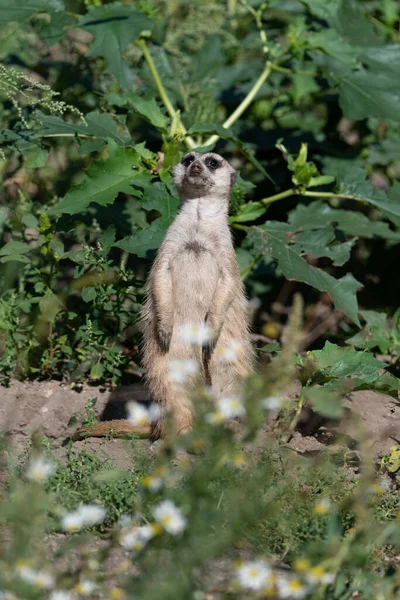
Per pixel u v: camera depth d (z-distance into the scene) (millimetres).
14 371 9656
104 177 9852
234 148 12609
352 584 5520
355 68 11547
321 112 13633
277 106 13516
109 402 9414
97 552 5688
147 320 9227
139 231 9742
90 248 9711
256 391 5555
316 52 12289
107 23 10750
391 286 13391
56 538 6031
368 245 13492
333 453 7699
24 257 9523
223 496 5852
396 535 6109
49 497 5875
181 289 9094
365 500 6379
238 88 13445
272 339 11469
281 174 12727
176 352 8898
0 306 9641
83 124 10617
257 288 12508
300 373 8438
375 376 8414
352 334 11727
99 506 6320
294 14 13930
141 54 12828
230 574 5520
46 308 9422
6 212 10555
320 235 10406
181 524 5191
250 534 5797
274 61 11750
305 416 9094
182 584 4941
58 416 9141
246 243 11562
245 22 14305
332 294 9922
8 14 10734
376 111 11281
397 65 11664
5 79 10086
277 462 7062
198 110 12031
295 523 6156
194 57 13445
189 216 9250
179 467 6492
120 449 8000
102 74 12844
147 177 10000
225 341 9070
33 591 4891
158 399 8875
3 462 6918
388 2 14156
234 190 10648
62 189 12164
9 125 10969
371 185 11070
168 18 13867
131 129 12203
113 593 5059
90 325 9586
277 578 5281
